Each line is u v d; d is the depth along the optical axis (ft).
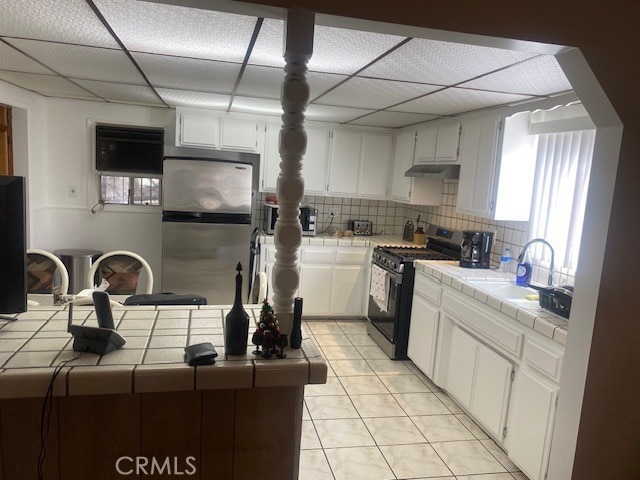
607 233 5.80
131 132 14.70
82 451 4.67
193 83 9.99
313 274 14.94
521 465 7.61
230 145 14.35
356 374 11.50
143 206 15.19
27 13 5.85
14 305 4.98
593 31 4.88
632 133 5.57
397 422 9.37
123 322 5.57
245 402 4.92
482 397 8.88
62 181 14.48
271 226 14.78
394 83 8.57
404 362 12.43
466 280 9.86
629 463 6.40
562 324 7.06
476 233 11.16
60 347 4.68
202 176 13.42
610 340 6.03
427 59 6.84
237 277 4.75
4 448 4.51
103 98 13.50
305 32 4.50
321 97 10.47
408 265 12.08
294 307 5.05
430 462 8.11
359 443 8.57
